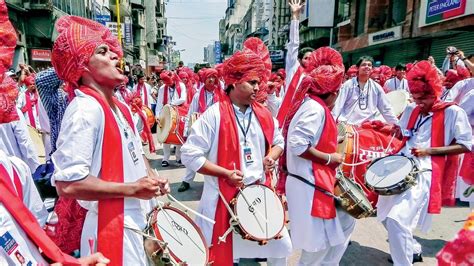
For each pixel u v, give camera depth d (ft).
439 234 13.35
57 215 6.26
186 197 17.65
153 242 6.05
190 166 7.80
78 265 4.35
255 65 7.74
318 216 8.40
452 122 9.91
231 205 7.82
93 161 5.45
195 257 6.38
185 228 6.64
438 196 9.82
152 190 5.57
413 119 10.70
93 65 5.36
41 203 5.17
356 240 12.94
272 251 8.24
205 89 20.11
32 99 20.12
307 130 8.30
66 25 5.63
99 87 5.58
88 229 5.77
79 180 5.10
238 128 8.08
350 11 68.44
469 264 3.78
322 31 80.79
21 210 3.83
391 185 9.30
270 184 8.86
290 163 9.01
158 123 22.95
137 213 6.01
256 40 10.97
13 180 4.45
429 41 46.62
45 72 9.22
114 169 5.51
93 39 5.35
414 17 45.27
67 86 5.77
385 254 11.94
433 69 9.82
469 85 15.81
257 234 7.52
